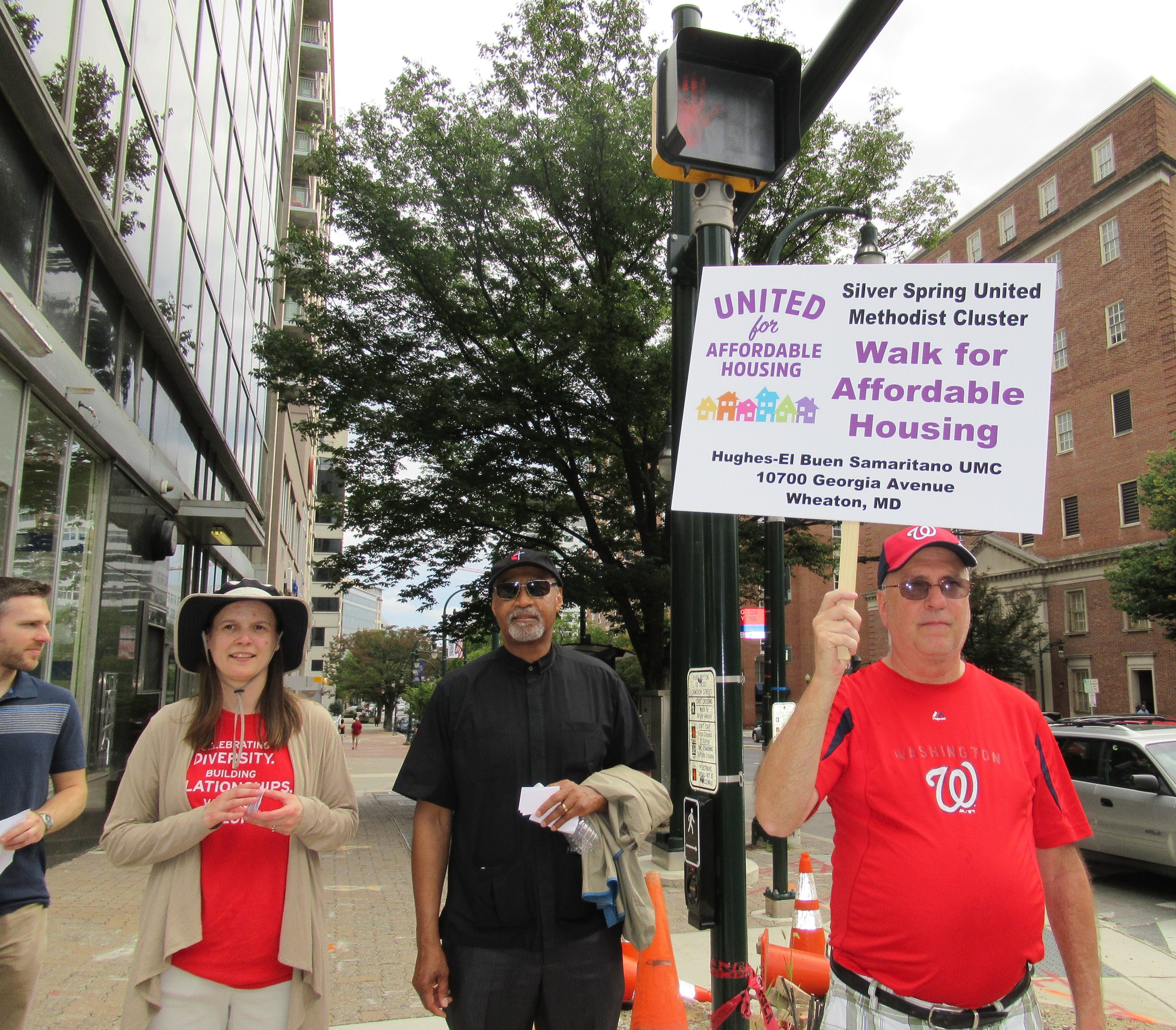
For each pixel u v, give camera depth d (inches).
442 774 121.3
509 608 122.6
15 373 298.4
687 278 157.0
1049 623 1496.1
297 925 105.3
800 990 173.0
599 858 112.0
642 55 532.4
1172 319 1310.3
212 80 601.3
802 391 102.5
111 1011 186.2
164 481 506.6
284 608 115.0
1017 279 100.5
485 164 501.0
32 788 129.6
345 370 542.6
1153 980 234.7
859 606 1712.6
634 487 542.6
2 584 133.2
